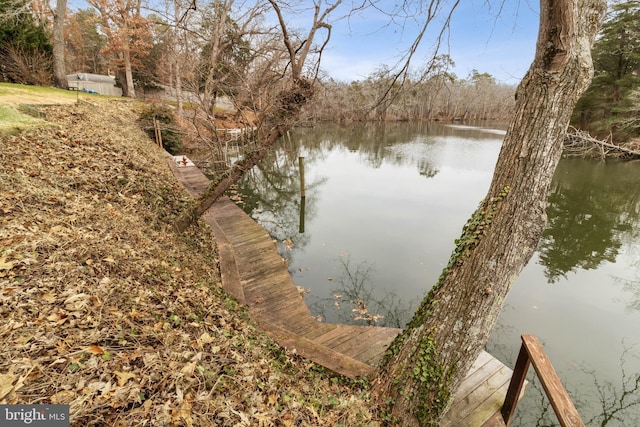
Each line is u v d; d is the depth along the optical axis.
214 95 9.70
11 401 1.34
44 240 2.59
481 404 2.73
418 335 2.21
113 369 1.67
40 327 1.76
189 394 1.70
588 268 7.02
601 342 4.78
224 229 6.51
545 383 1.87
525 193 1.90
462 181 14.32
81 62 31.61
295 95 4.83
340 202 11.47
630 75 17.98
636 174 14.65
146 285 2.79
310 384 2.57
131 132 10.26
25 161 4.13
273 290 4.54
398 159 19.42
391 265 6.93
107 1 18.53
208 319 2.79
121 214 4.09
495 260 1.96
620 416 3.70
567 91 1.77
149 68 23.25
